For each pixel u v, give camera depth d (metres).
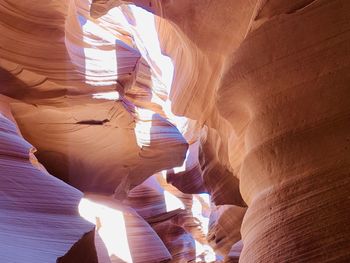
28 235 4.37
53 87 8.02
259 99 5.26
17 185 5.04
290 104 4.99
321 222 4.36
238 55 5.39
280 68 5.09
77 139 9.20
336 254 4.14
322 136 4.72
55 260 4.07
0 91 7.73
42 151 9.27
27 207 4.79
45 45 7.73
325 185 4.53
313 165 4.70
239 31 6.46
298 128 4.88
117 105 8.88
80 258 4.45
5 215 4.54
